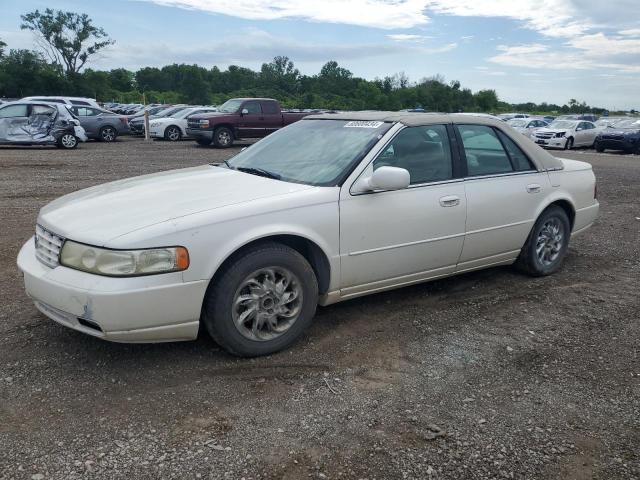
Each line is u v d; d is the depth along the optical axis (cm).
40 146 1995
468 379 352
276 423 299
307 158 435
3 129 1817
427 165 446
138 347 379
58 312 337
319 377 350
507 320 447
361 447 281
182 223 332
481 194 471
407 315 450
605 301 495
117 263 317
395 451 278
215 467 262
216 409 310
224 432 289
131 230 325
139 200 372
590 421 310
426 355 383
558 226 555
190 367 356
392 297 488
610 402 329
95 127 2342
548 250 550
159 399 319
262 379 345
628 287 535
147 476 255
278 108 2219
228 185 399
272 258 362
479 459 274
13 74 6538
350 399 325
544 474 265
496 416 312
